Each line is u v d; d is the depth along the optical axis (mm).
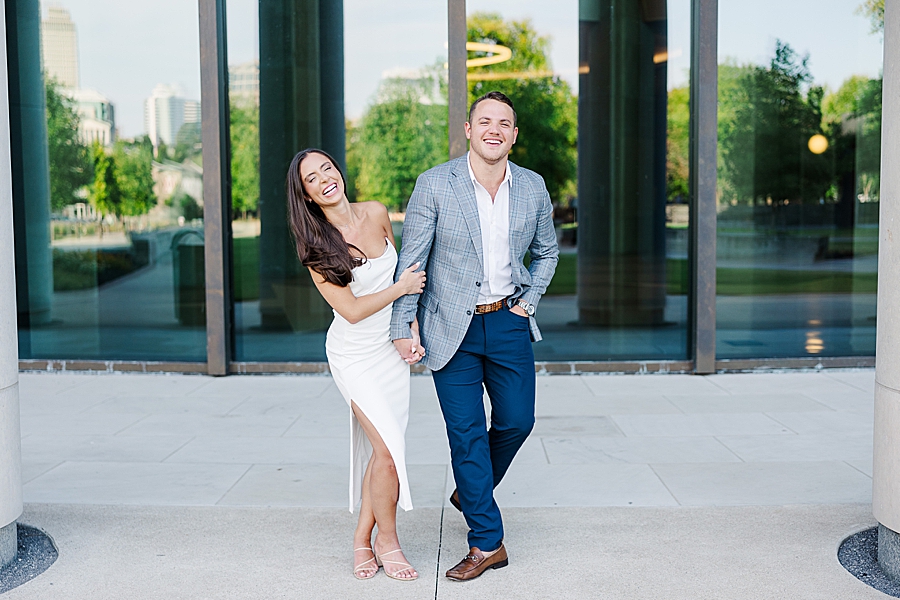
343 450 4938
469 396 3264
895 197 3080
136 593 3100
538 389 6535
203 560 3389
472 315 3223
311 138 7098
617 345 7230
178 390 6586
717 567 3281
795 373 7016
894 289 3104
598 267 7160
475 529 3250
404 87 7051
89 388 6668
